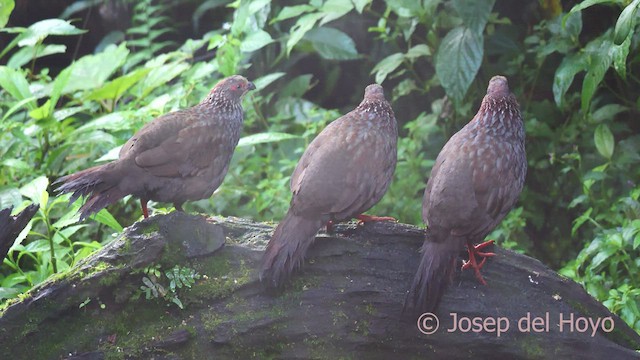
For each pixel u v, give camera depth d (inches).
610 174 461.1
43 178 352.5
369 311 275.9
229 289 274.8
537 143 488.7
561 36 453.4
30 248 354.0
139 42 566.3
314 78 580.1
